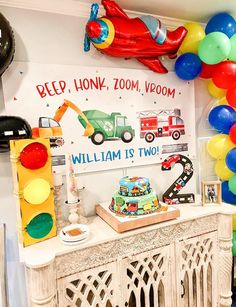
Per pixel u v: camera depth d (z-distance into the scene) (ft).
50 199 4.38
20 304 4.99
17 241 4.89
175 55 5.82
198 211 5.36
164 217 4.79
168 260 4.96
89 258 4.20
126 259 4.52
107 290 4.40
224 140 6.02
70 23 5.06
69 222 5.02
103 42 4.80
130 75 5.65
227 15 5.70
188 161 5.78
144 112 5.87
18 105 4.70
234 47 5.45
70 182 4.67
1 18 4.08
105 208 5.16
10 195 4.80
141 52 5.26
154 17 5.48
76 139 5.21
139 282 4.69
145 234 4.65
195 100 6.61
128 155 5.76
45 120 4.92
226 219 5.41
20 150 4.03
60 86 5.01
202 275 5.49
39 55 4.83
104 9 5.20
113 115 5.53
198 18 6.13
